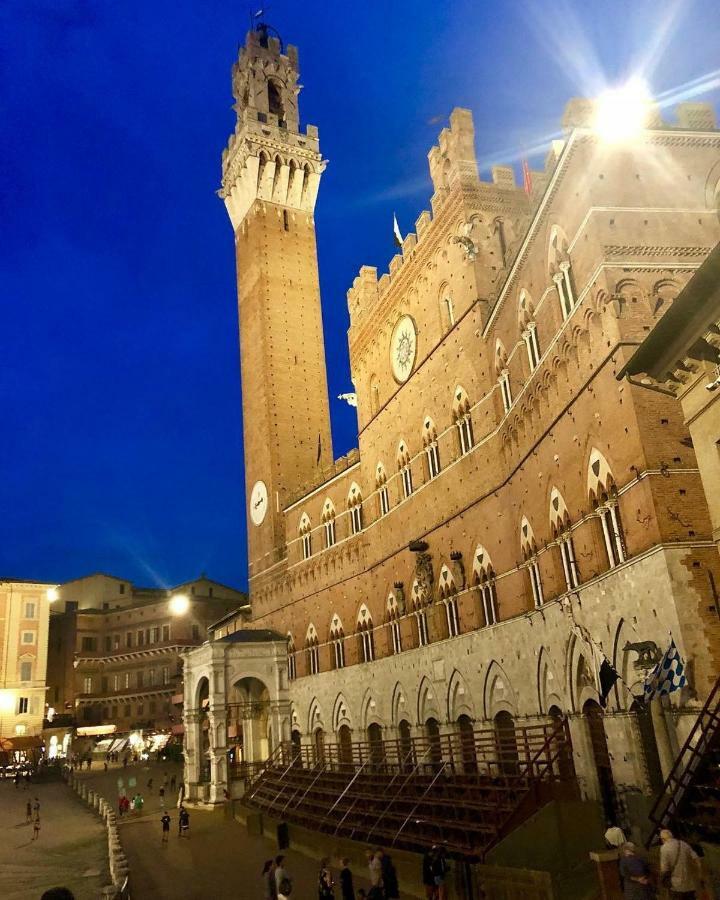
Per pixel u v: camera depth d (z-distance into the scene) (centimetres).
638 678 2727
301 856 4400
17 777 9225
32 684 11425
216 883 3847
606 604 2958
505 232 4931
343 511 6938
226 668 7200
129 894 3269
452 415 4994
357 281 6931
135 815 6781
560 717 3538
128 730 13062
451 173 5072
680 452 2639
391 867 2955
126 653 13625
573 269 3203
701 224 3008
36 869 4572
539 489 3712
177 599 10000
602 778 3111
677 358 2353
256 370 9394
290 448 8919
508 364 4169
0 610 11469
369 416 6506
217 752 6969
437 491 5194
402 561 5697
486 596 4522
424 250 5506
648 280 2889
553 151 3419
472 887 2808
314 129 10531
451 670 4856
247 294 9900
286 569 8000
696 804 2105
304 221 10162
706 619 2456
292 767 6469
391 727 5694
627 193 2998
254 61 10569
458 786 3703
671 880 1789
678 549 2525
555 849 2862
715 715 2141
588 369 3069
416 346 5619
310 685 7238
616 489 2888
